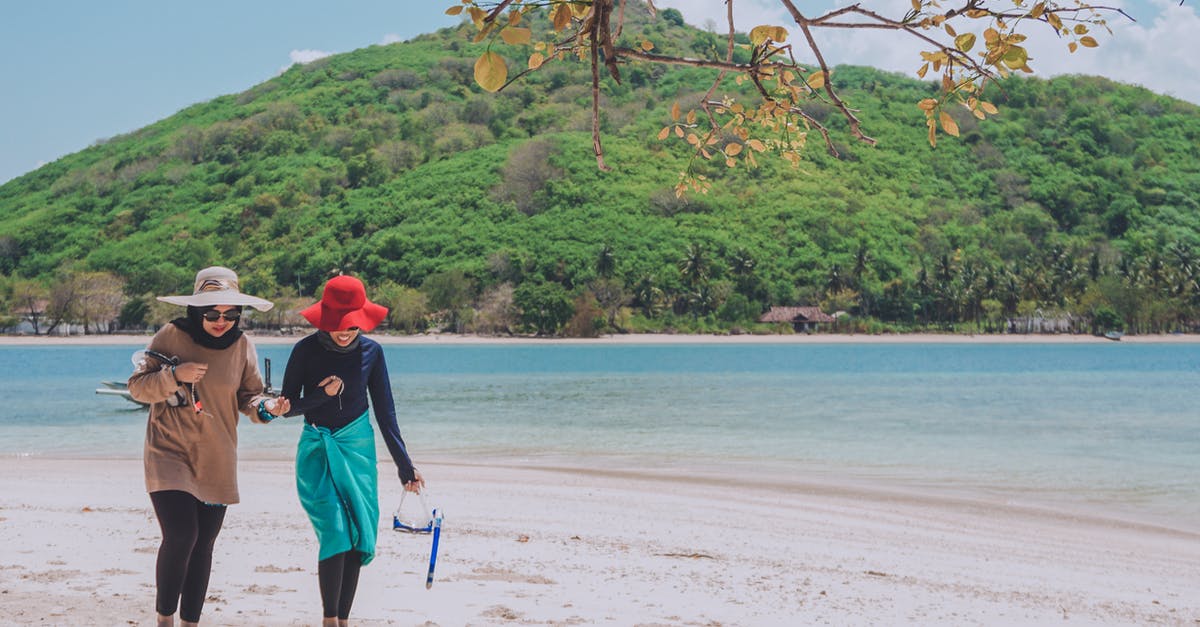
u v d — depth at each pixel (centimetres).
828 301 13275
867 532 944
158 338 411
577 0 276
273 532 837
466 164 15750
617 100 17700
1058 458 1650
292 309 12456
